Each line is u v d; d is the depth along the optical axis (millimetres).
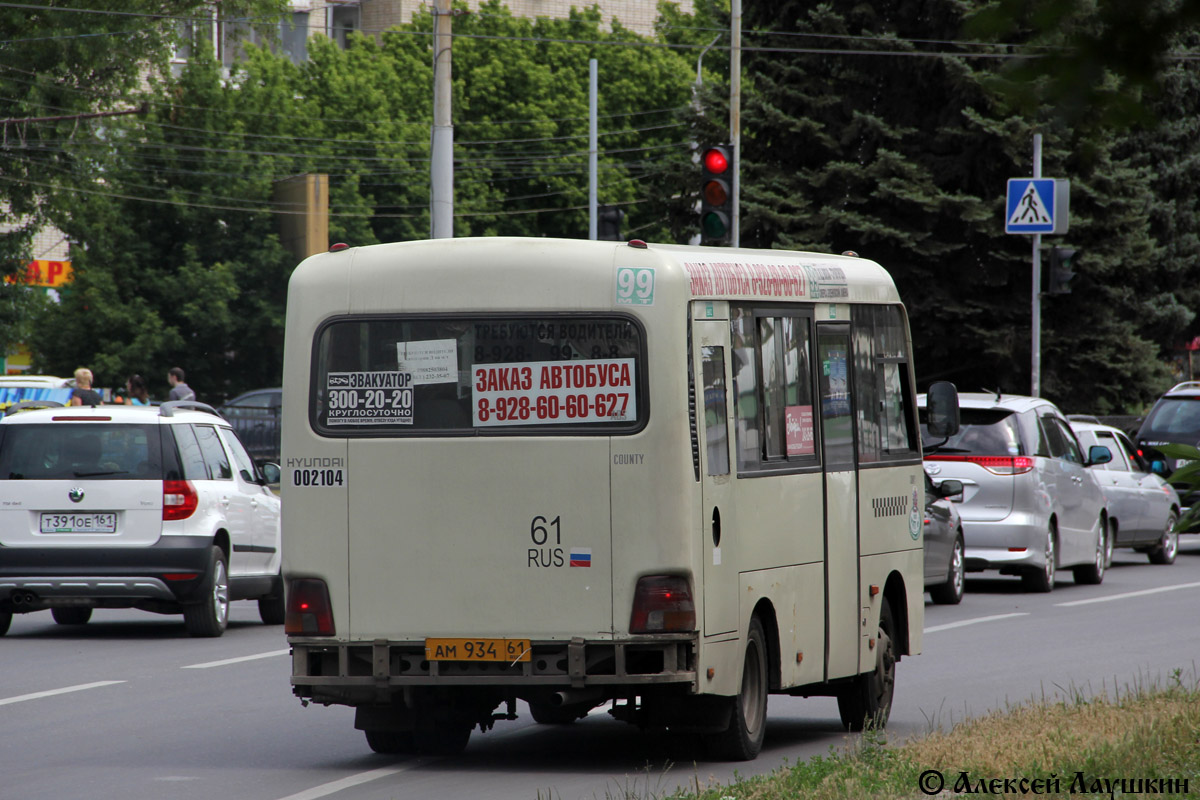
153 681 35375
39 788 23812
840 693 29953
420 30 165875
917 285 93500
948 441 54781
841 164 93188
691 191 102875
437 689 25219
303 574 25266
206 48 137625
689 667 24281
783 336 27453
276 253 135375
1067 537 57250
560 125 165375
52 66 128625
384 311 25250
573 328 24641
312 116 146500
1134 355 98500
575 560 24453
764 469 26453
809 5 99000
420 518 24906
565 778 24500
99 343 132500
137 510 42656
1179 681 30031
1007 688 34031
